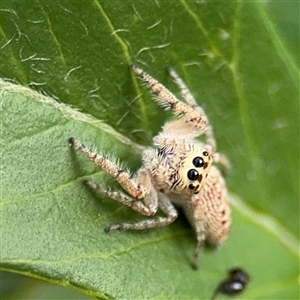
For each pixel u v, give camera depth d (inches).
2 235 1.8
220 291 2.0
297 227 2.1
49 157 1.8
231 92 2.0
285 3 2.1
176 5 1.9
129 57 1.9
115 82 1.9
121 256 1.9
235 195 2.1
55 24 1.8
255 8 2.0
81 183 1.9
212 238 2.1
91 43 1.9
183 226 2.0
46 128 1.9
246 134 2.1
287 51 2.0
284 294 2.1
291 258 2.1
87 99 1.9
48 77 1.9
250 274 2.1
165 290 2.0
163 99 2.0
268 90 2.0
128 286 1.9
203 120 2.0
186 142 2.0
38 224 1.8
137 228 1.9
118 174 1.9
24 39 1.8
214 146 2.1
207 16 2.0
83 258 1.8
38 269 1.8
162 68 2.0
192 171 2.0
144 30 1.9
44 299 2.1
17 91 1.8
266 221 2.1
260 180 2.1
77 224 1.9
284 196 2.1
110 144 1.9
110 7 1.9
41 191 1.8
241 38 2.0
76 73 1.9
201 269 2.0
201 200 2.0
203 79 2.0
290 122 2.1
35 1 1.8
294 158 2.1
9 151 1.8
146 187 1.9
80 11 1.8
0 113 1.8
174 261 2.0
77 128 1.9
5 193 1.8
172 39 1.9
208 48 2.0
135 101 2.0
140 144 2.0
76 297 2.1
